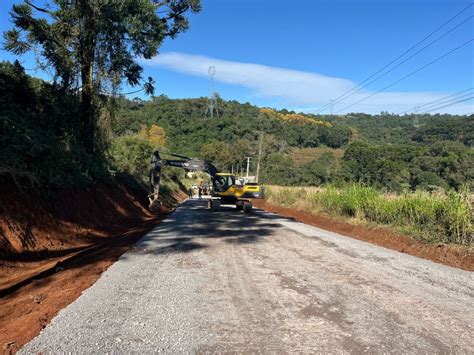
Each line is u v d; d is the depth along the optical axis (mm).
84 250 10438
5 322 5305
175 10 21594
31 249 9852
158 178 26141
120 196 21172
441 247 10961
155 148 41531
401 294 6824
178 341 4699
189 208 27891
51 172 12797
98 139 20953
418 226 13078
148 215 23812
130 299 6219
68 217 13078
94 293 6484
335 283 7449
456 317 5734
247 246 11250
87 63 17703
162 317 5469
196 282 7281
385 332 5125
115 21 16719
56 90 17375
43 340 4629
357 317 5652
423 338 4961
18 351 4348
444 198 13000
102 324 5160
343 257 10016
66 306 5840
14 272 8148
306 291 6875
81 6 16094
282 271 8312
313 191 27250
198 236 12961
